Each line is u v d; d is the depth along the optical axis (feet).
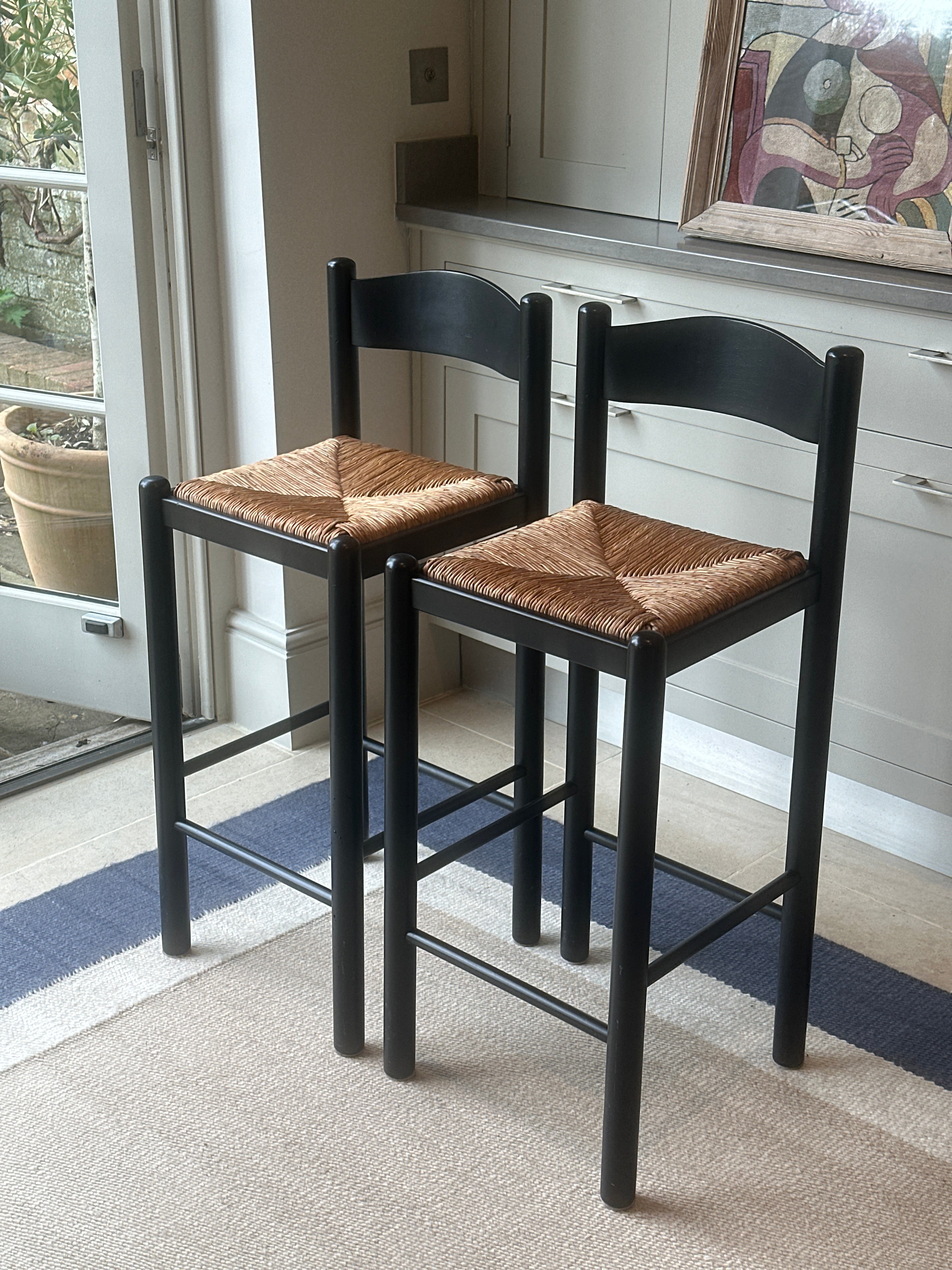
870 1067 6.27
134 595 8.99
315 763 8.87
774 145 7.39
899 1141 5.83
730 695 8.00
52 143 8.12
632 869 5.05
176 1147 5.76
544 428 6.29
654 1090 6.12
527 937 7.07
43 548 9.20
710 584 5.35
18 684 9.61
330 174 8.21
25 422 8.84
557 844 8.01
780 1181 5.62
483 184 9.19
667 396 5.91
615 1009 5.21
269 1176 5.61
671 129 8.11
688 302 7.43
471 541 6.19
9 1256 5.22
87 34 7.68
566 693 9.32
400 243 8.79
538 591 5.26
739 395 5.69
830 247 7.13
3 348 8.73
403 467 6.63
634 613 5.04
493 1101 6.04
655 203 8.32
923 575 6.98
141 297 8.20
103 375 8.46
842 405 5.28
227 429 8.71
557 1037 6.44
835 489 5.43
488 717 9.48
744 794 8.47
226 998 6.68
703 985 6.82
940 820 7.60
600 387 6.08
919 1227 5.40
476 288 6.30
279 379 8.31
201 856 7.84
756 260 7.10
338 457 6.75
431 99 8.70
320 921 7.29
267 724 9.14
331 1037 6.44
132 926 7.22
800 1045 6.20
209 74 7.86
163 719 6.51
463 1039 6.42
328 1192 5.54
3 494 9.09
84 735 9.18
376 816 8.25
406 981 5.97
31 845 7.94
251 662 9.04
